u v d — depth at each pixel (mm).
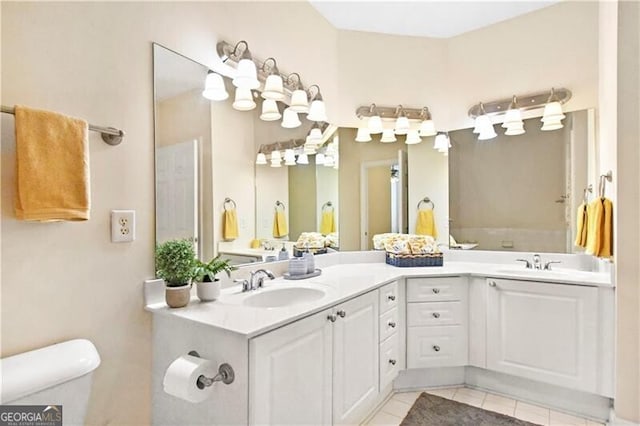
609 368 1906
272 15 2164
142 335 1461
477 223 2781
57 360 1100
